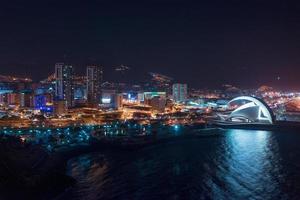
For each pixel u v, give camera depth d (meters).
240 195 150.25
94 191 159.00
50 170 180.75
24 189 156.88
